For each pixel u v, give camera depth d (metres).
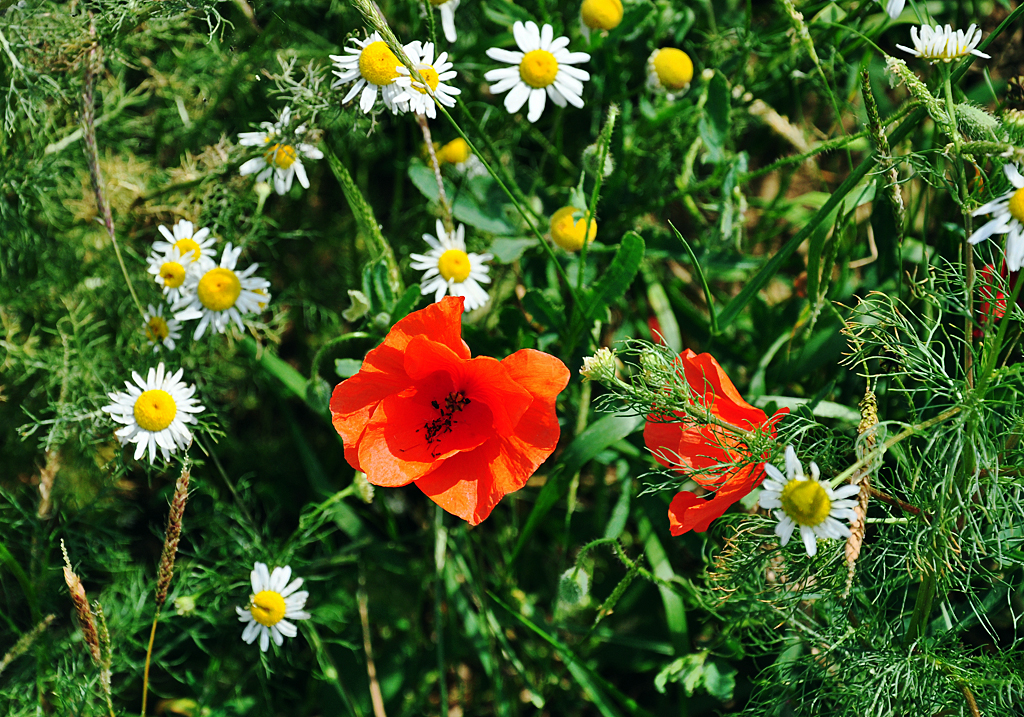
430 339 0.35
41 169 0.43
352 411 0.35
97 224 0.44
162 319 0.42
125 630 0.43
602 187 0.44
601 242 0.45
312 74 0.40
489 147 0.43
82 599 0.35
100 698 0.43
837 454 0.37
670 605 0.42
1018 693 0.35
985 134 0.34
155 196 0.44
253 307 0.41
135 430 0.39
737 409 0.36
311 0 0.44
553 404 0.35
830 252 0.39
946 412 0.33
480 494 0.35
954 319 0.41
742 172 0.42
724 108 0.42
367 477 0.35
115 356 0.45
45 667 0.42
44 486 0.43
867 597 0.39
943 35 0.34
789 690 0.39
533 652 0.45
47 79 0.40
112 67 0.45
